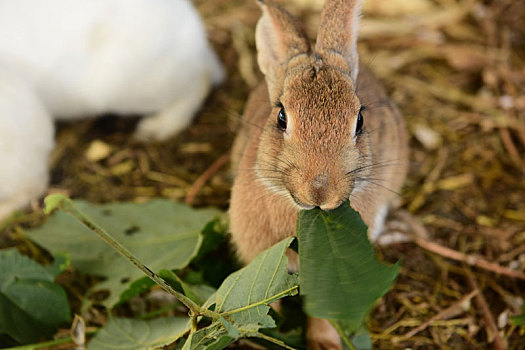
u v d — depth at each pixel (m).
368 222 0.98
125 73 1.15
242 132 1.08
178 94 1.18
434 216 1.11
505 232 1.09
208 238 1.03
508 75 1.22
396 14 1.32
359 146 0.93
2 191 1.10
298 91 0.92
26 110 1.11
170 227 1.06
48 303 1.00
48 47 1.14
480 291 1.04
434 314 1.03
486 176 1.14
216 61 1.23
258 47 0.98
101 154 1.18
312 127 0.91
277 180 0.93
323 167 0.90
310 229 0.90
